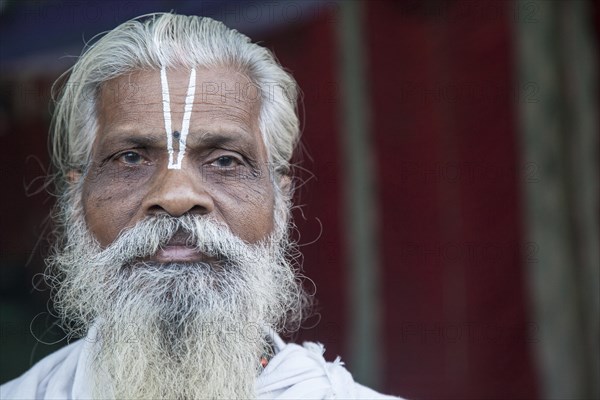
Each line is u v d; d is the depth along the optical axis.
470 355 3.40
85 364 1.31
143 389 1.22
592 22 3.12
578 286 3.21
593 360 3.19
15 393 1.34
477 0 3.32
